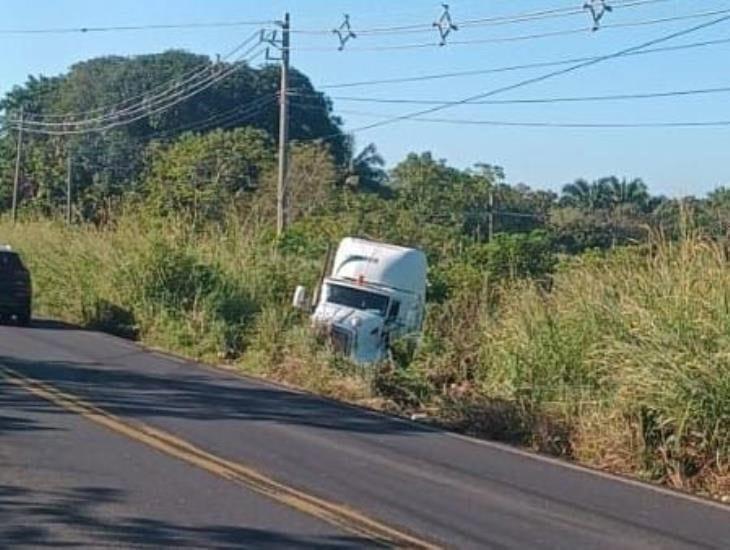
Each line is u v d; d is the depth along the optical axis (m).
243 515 9.40
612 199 68.31
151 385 17.98
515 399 16.33
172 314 27.61
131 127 76.44
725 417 13.16
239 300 27.30
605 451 14.03
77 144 74.62
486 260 40.34
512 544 8.98
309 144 69.75
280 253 31.94
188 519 9.20
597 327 16.30
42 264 32.91
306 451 12.70
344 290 26.14
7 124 76.50
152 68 80.50
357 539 8.80
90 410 14.64
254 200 51.66
